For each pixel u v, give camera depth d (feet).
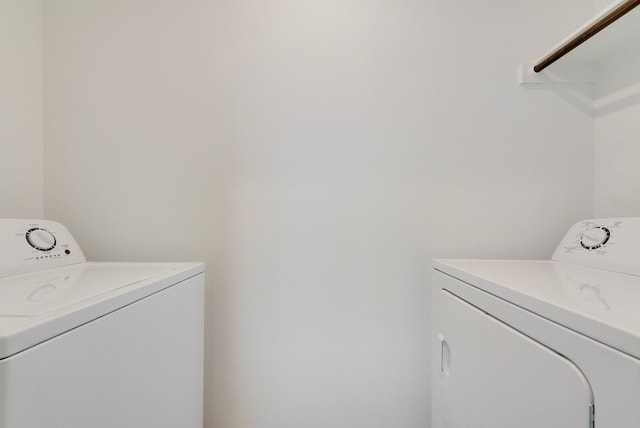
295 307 4.03
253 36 4.02
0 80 3.59
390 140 4.02
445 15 4.01
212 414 4.00
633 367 1.28
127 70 4.03
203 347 3.70
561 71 3.93
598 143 3.89
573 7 3.95
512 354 2.10
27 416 1.42
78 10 4.00
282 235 4.05
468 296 2.79
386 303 4.01
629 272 2.68
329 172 4.04
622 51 3.57
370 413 4.00
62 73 4.01
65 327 1.64
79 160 4.05
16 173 3.76
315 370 4.01
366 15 4.01
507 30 3.99
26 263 2.94
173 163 4.06
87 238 4.03
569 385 1.61
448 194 4.01
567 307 1.66
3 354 1.33
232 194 4.05
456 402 2.95
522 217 4.00
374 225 4.03
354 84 4.02
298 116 4.03
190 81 4.03
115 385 2.04
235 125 4.05
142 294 2.37
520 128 4.00
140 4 4.01
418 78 4.00
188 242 4.04
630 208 3.52
